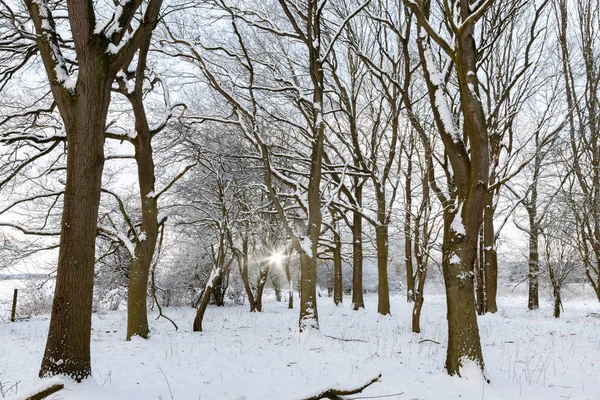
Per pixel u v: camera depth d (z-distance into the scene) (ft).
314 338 35.70
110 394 17.19
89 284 17.97
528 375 24.73
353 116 64.49
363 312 62.75
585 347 32.91
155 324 47.55
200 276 84.02
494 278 62.44
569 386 22.53
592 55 51.57
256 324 47.83
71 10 18.45
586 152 52.47
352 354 29.37
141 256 34.60
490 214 63.16
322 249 91.56
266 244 74.59
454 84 46.06
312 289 38.09
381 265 59.82
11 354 28.45
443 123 26.63
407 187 69.97
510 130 59.06
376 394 20.08
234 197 57.00
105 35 19.03
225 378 22.24
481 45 33.81
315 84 42.42
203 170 57.72
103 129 19.11
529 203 73.10
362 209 60.85
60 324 17.28
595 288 53.42
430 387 21.62
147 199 35.83
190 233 73.61
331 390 16.61
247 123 52.65
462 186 25.70
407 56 49.78
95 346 30.53
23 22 32.89
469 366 23.00
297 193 43.01
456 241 24.85
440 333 39.86
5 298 70.33
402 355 29.48
